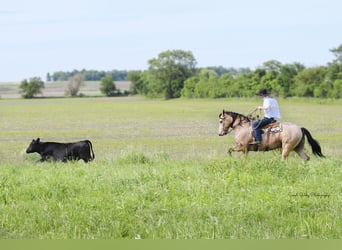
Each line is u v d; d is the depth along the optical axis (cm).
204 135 3784
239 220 1056
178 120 5559
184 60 14588
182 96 13175
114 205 1175
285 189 1278
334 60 10269
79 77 17788
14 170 1658
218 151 2781
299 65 10756
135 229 1027
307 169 1484
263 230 1004
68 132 4272
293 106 8044
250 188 1307
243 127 1978
